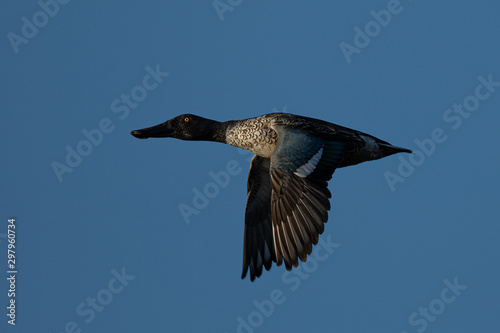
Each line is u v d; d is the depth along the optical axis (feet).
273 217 39.52
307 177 39.70
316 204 39.09
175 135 49.57
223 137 48.32
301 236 38.86
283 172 39.99
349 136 42.70
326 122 44.24
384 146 44.45
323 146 41.29
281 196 39.63
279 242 39.22
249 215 48.67
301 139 41.32
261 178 48.52
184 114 49.70
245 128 46.75
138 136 49.62
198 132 49.19
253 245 48.39
